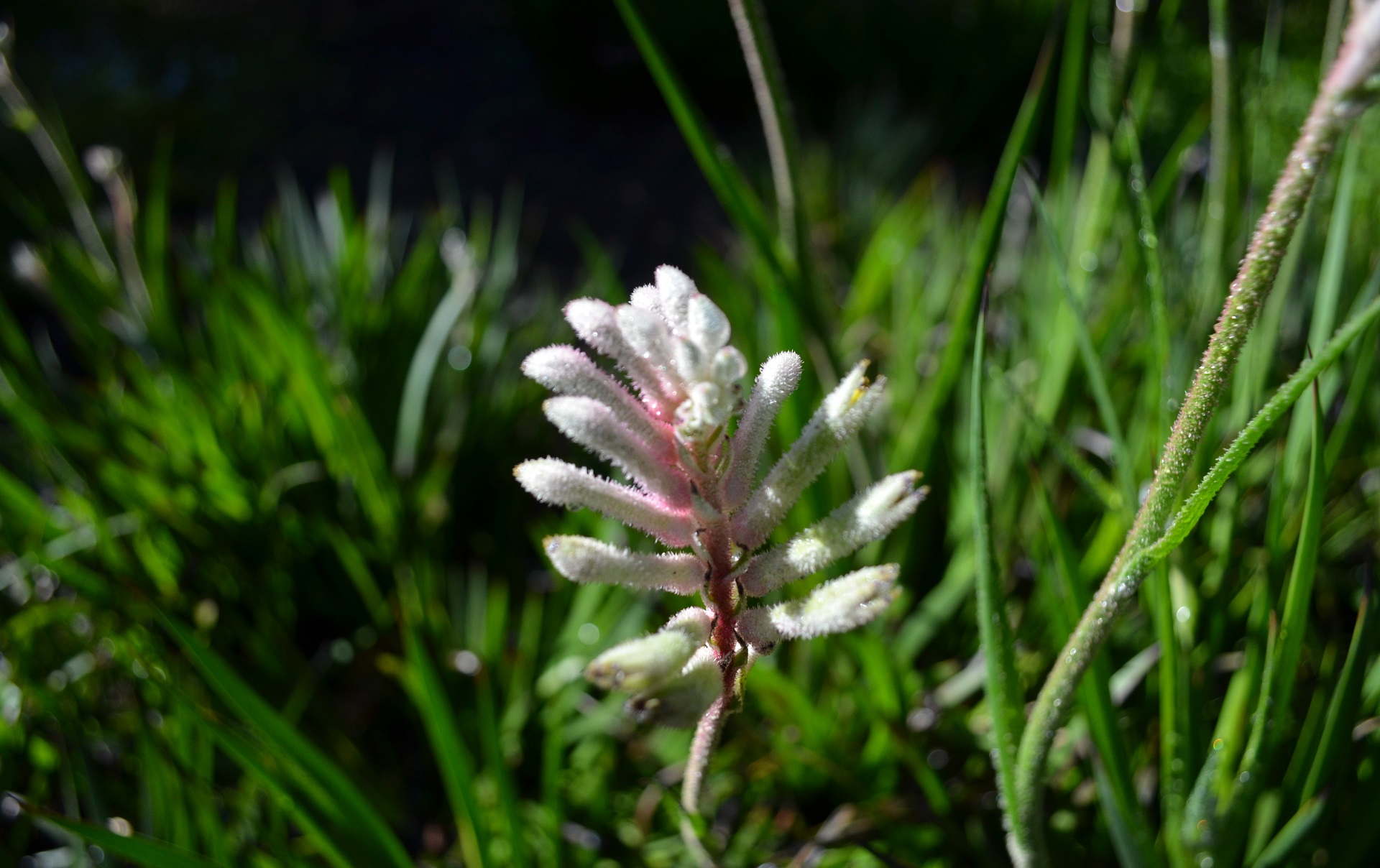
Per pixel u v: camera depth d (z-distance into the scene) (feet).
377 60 6.14
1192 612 1.32
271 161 5.23
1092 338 1.84
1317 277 2.00
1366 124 2.35
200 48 6.02
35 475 2.32
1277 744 1.15
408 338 2.49
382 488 2.01
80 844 1.40
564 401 0.76
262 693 1.84
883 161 3.88
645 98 5.70
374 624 2.03
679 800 1.42
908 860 1.45
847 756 1.63
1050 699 0.91
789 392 0.81
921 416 1.85
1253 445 0.78
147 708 1.68
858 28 5.29
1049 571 1.47
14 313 3.64
